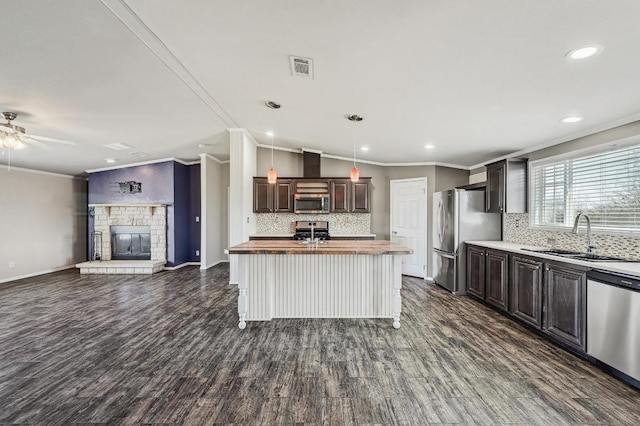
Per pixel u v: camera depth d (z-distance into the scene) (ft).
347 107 11.10
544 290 10.55
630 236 9.80
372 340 10.28
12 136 11.41
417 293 16.56
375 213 21.53
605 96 8.41
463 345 9.93
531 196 14.35
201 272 22.06
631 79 7.41
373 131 14.06
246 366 8.52
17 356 9.11
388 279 12.35
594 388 7.50
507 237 15.97
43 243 22.11
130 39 7.12
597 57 6.49
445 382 7.75
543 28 5.64
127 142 16.97
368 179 20.06
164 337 10.48
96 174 23.68
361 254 11.03
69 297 15.53
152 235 23.31
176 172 23.63
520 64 7.02
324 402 6.92
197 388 7.45
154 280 19.47
